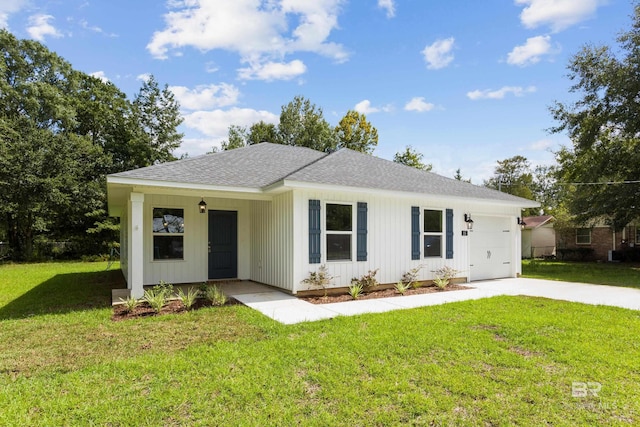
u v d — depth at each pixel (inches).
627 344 192.7
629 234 842.2
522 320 241.1
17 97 944.9
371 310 277.7
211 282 418.0
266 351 180.4
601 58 662.5
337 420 118.3
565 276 526.6
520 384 143.8
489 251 484.7
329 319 246.2
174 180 297.7
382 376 150.8
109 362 168.2
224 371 155.7
